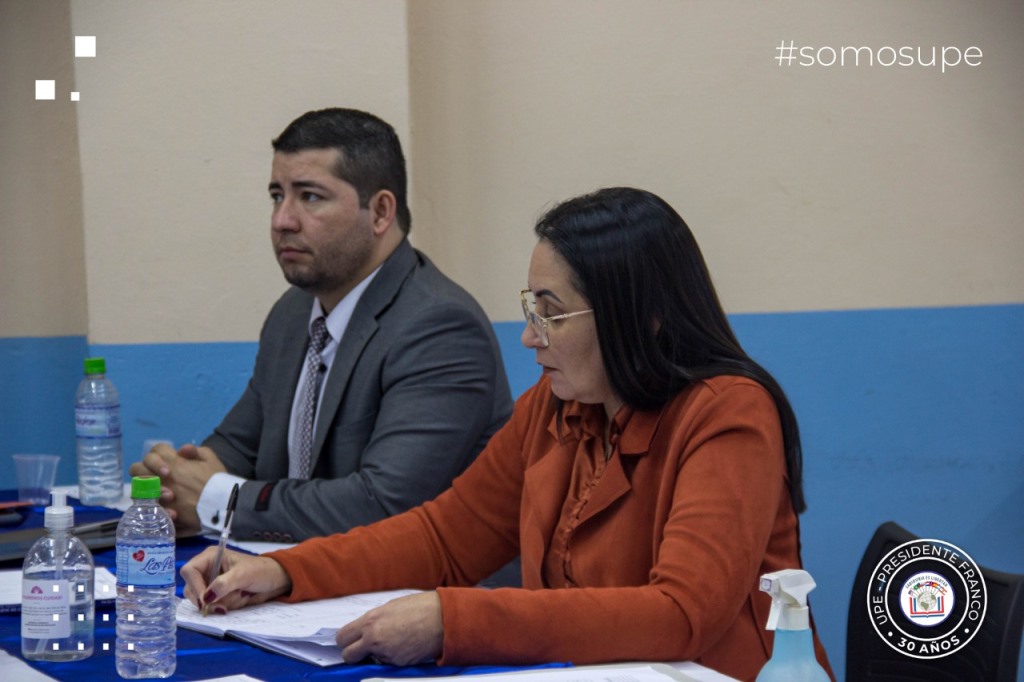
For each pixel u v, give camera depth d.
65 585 2.02
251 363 5.09
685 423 2.32
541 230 2.45
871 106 5.28
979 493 5.45
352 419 3.45
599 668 1.92
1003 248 5.41
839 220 5.30
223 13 4.93
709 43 5.18
